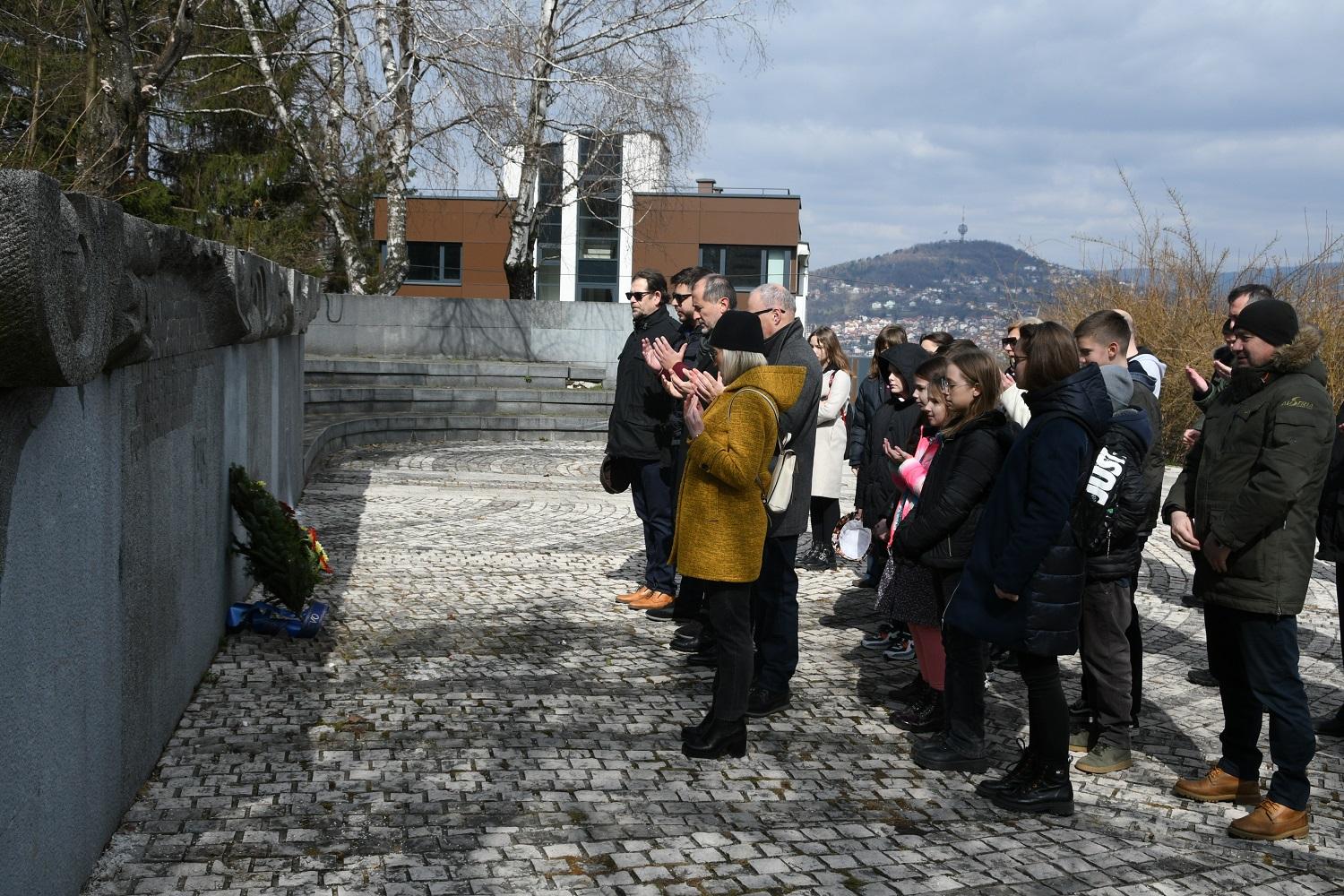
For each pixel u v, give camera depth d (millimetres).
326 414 16141
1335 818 4215
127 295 3178
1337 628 7289
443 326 20344
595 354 20875
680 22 19406
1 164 4855
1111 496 4039
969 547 4551
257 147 18734
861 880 3490
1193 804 4320
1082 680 4805
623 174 21250
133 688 3729
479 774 4219
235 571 6176
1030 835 3930
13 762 2473
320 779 4082
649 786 4199
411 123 19172
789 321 5293
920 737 4938
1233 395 4203
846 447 9578
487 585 7582
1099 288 16719
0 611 2371
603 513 10836
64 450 2828
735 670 4523
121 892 3156
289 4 18109
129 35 9562
